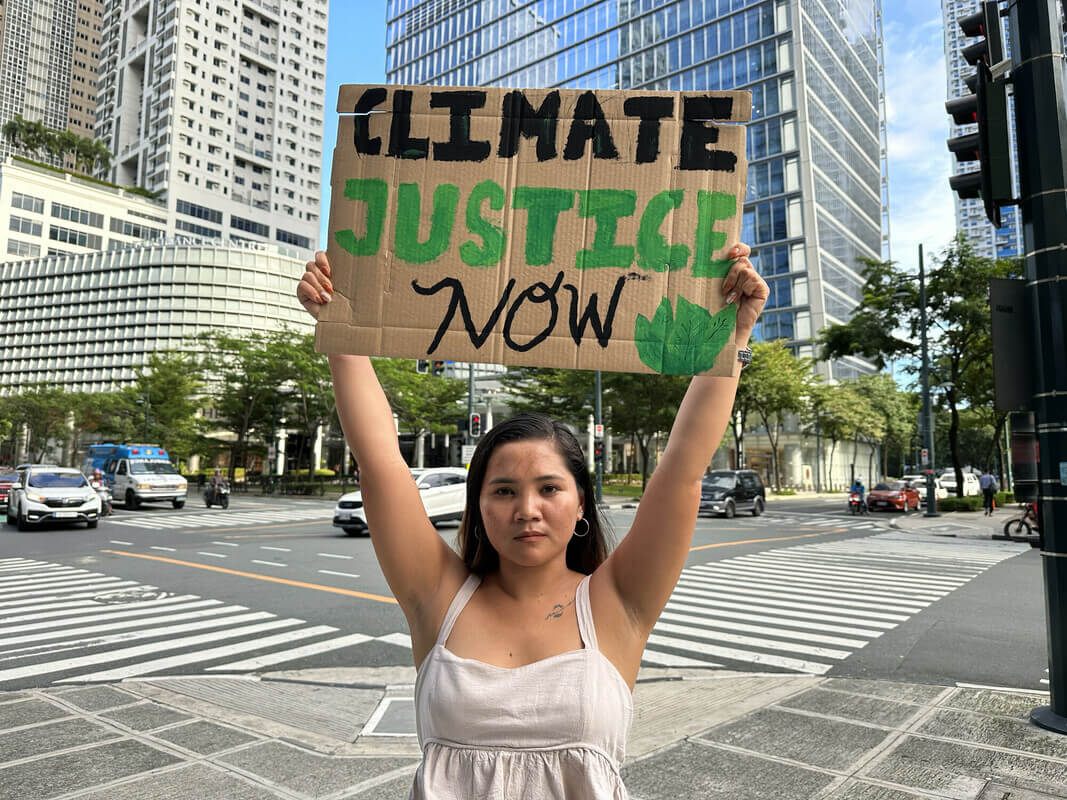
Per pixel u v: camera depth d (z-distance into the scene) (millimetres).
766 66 53156
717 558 12938
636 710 4570
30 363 78438
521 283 1543
